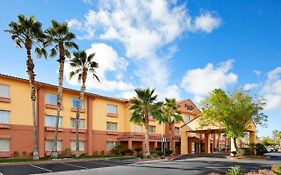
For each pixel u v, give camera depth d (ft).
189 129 175.83
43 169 86.02
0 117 119.85
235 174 63.72
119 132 177.37
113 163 109.40
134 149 169.27
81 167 93.50
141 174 76.64
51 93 140.67
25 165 94.68
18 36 115.03
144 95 152.97
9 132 121.80
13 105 124.36
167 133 202.08
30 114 130.31
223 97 146.00
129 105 181.68
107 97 169.78
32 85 114.52
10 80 124.26
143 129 188.55
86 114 158.81
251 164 105.60
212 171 82.07
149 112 155.12
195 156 157.79
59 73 124.98
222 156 156.76
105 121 169.07
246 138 184.85
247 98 144.77
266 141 332.19
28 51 114.83
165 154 164.86
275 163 109.81
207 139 193.36
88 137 156.87
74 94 153.28
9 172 78.69
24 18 113.91
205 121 152.35
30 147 128.67
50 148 137.59
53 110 140.26
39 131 131.54
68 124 147.74
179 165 101.40
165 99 193.16
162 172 80.79
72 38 126.52
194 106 231.91
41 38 117.91
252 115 144.46
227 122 143.95
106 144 167.84
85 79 141.28
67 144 145.69
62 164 100.68
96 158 130.72
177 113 195.62
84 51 140.36
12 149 122.21
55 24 124.77
